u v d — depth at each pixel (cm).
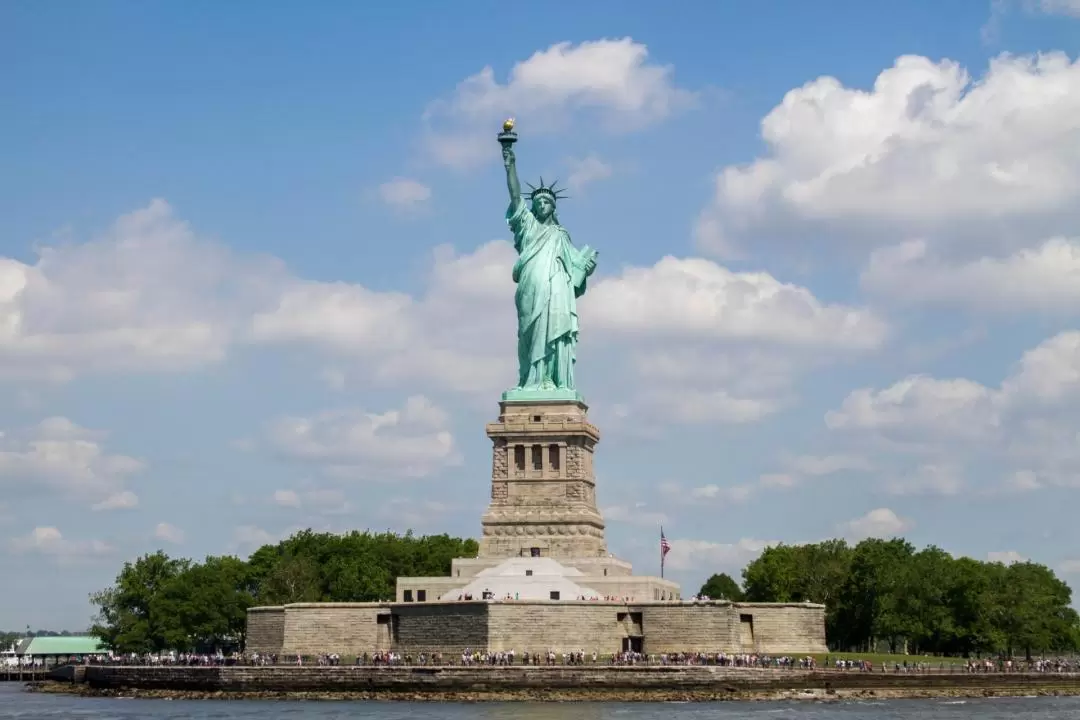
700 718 17612
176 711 19462
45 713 19400
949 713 18862
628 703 19962
